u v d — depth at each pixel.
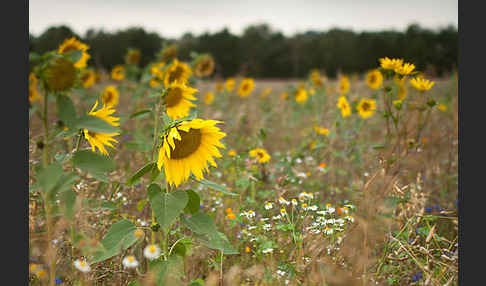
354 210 2.87
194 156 2.29
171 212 2.14
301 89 8.64
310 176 4.71
